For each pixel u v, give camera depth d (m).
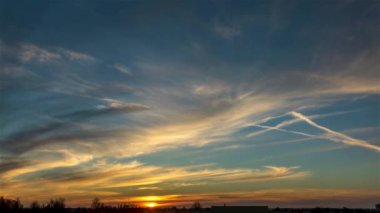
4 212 127.62
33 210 130.62
